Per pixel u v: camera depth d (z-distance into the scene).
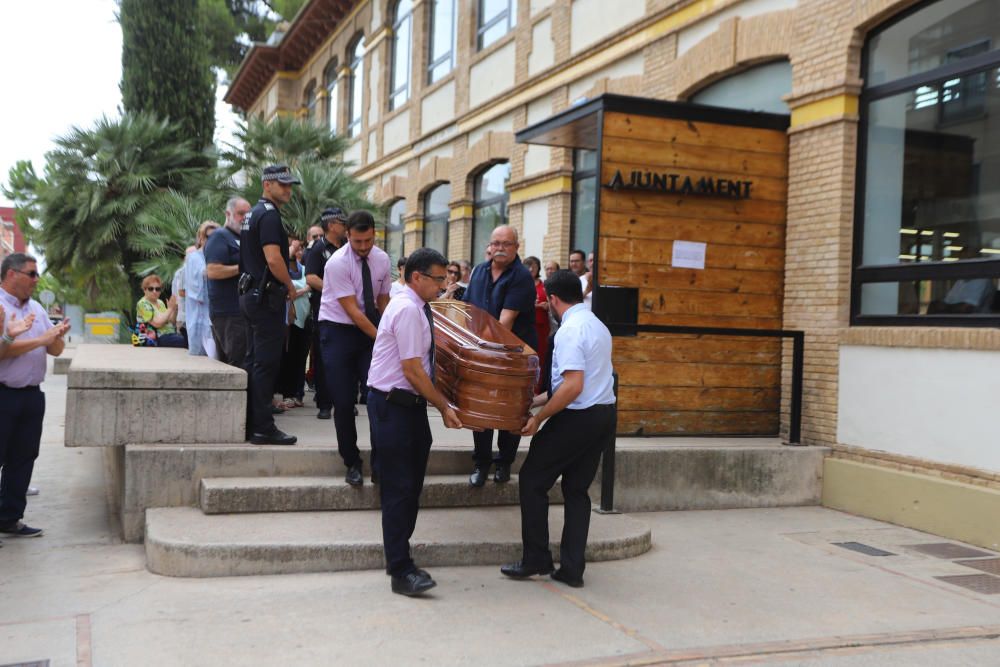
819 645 4.23
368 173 21.31
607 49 11.31
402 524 4.74
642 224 7.84
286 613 4.43
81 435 5.76
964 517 6.35
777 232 8.25
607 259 7.74
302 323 8.51
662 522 6.80
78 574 5.04
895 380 7.07
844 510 7.36
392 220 20.19
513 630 4.29
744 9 8.90
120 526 6.22
